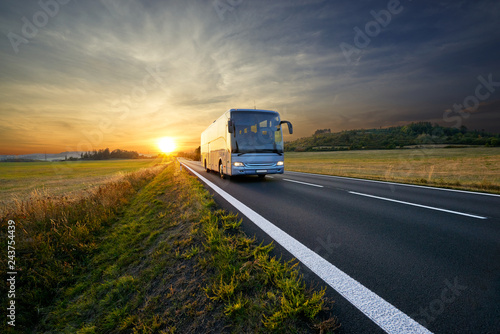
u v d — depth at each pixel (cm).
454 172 1905
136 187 1349
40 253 425
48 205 666
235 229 410
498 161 3209
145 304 253
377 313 189
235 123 1088
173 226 494
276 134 1130
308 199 683
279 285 223
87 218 605
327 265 273
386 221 447
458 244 327
